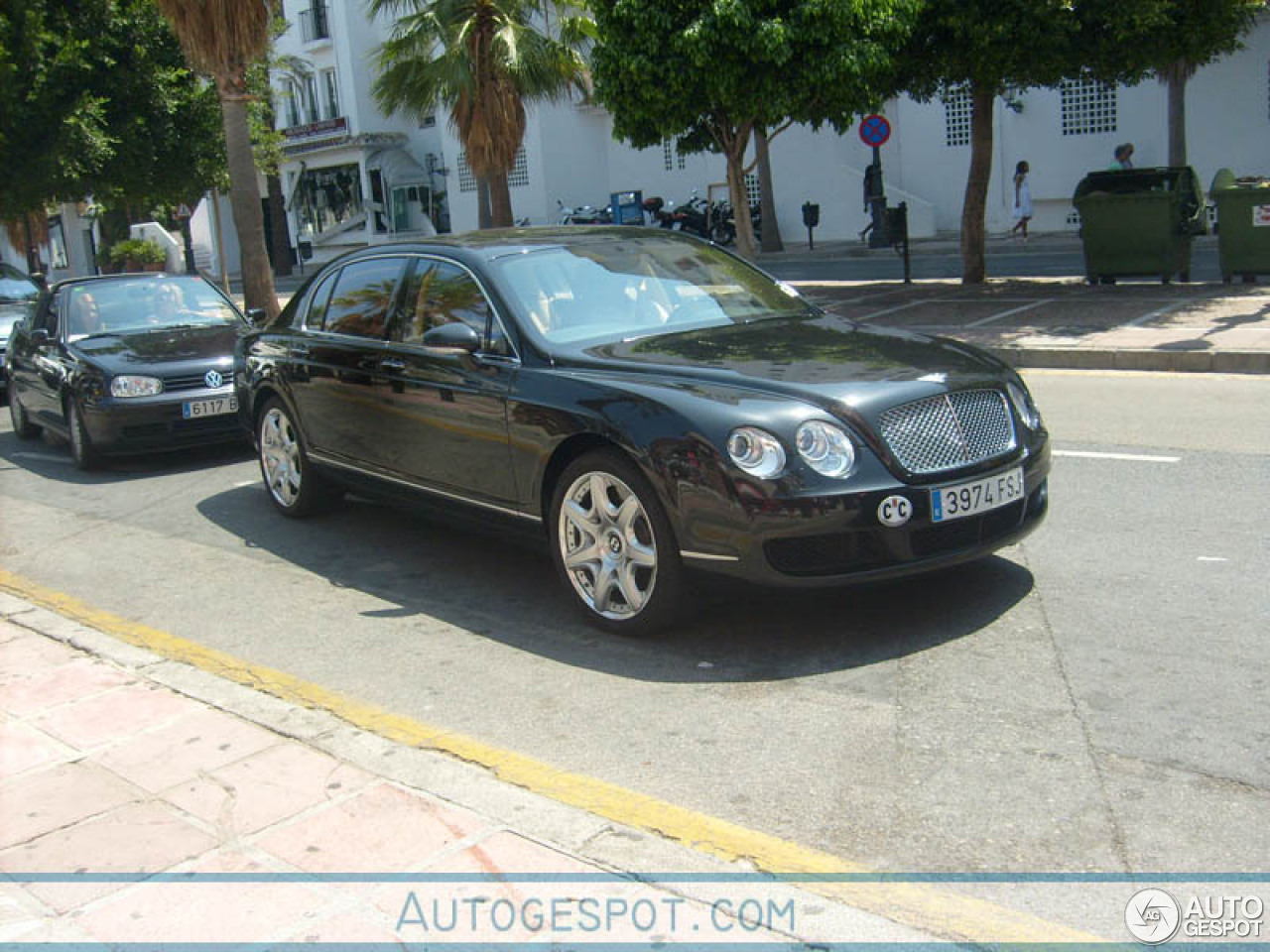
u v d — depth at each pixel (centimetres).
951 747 384
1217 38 1480
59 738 413
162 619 571
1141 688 418
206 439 952
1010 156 2758
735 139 1503
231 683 460
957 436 469
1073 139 2667
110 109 2083
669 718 420
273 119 4169
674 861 320
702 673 457
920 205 2925
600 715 426
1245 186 1452
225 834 340
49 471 985
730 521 445
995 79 1509
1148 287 1552
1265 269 1464
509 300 554
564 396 503
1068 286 1638
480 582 594
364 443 639
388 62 2177
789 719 412
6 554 716
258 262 1717
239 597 597
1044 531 610
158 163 2175
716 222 3334
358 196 4475
